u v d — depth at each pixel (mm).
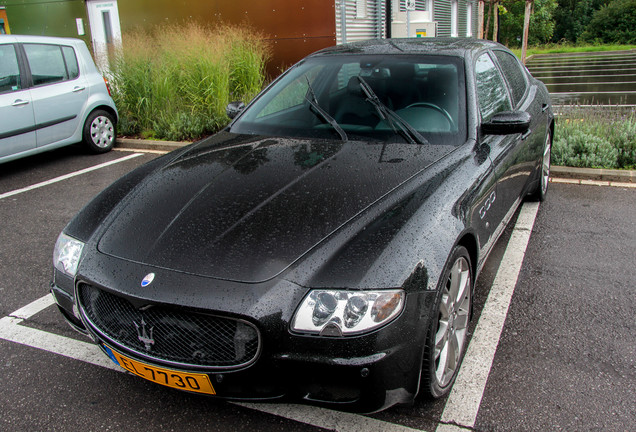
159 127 8055
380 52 3543
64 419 2359
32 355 2834
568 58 26484
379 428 2254
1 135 6047
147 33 12227
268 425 2297
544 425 2248
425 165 2650
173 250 2156
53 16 13734
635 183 5523
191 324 1984
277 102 3494
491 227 3029
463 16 18797
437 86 3182
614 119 6711
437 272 2109
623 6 38781
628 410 2320
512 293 3367
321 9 10312
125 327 2123
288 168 2689
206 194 2512
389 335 1931
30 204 5352
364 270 1968
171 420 2340
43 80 6562
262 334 1905
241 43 9117
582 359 2686
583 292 3350
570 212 4723
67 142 6906
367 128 3055
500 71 3828
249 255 2072
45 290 3566
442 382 2342
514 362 2678
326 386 1926
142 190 2668
